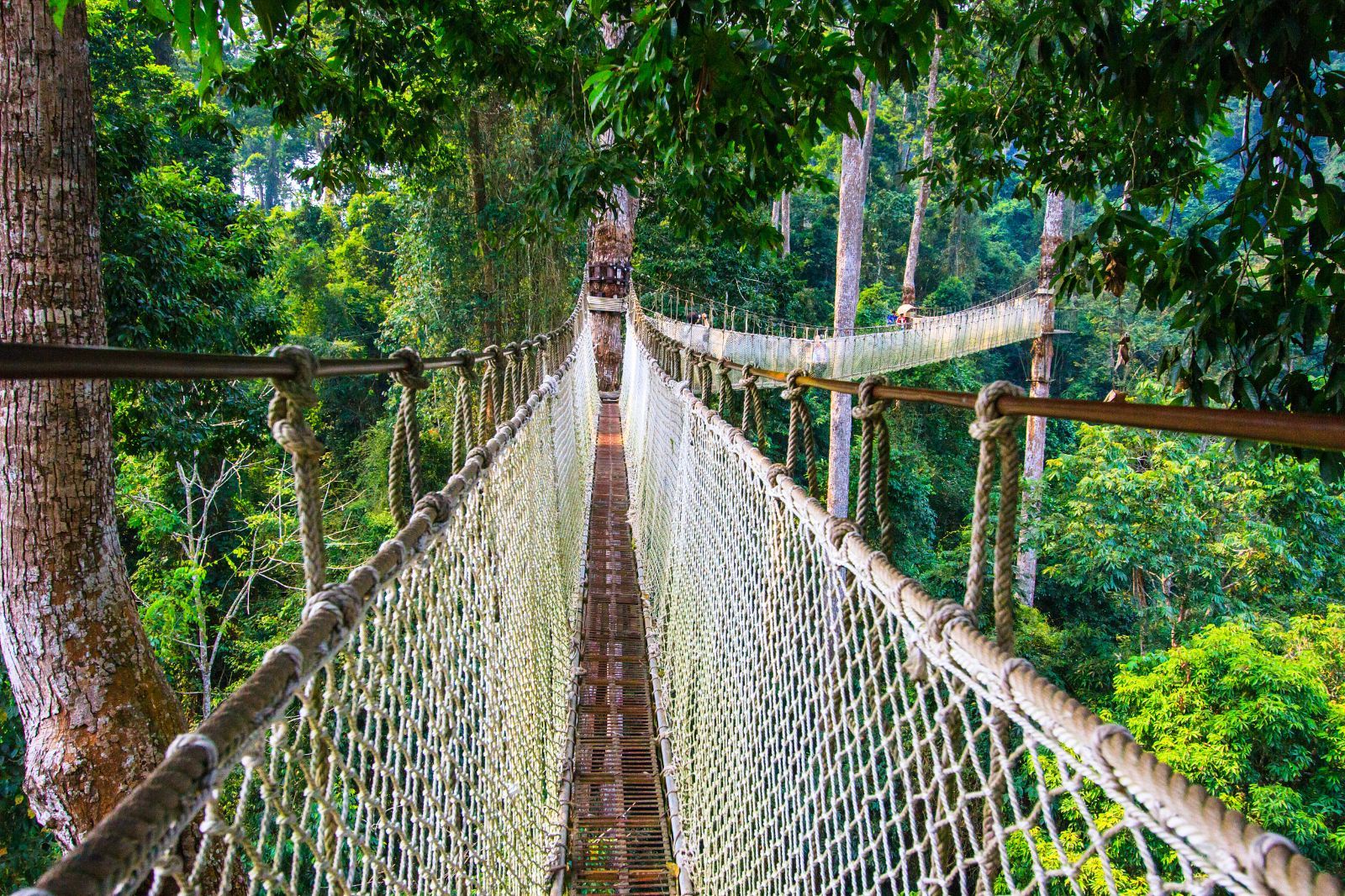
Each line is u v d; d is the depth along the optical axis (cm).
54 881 43
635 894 237
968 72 439
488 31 474
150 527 841
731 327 1487
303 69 493
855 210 998
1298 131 184
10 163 311
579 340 648
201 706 830
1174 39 201
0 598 322
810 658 141
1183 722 602
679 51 231
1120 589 1027
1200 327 204
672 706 301
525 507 238
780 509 165
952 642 85
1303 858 43
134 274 654
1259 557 904
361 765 97
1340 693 683
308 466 91
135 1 685
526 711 223
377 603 105
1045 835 484
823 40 248
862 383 118
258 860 70
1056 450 1681
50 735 326
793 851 147
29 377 47
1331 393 183
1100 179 372
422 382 137
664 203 462
